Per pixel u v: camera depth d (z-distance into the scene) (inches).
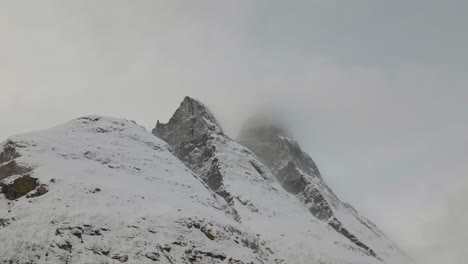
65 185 2568.9
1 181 2748.5
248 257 2491.4
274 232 4109.3
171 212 2556.6
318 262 3710.6
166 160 4146.2
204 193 3752.5
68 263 1861.5
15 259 1776.6
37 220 2110.0
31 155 3235.7
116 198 2588.6
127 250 2063.2
